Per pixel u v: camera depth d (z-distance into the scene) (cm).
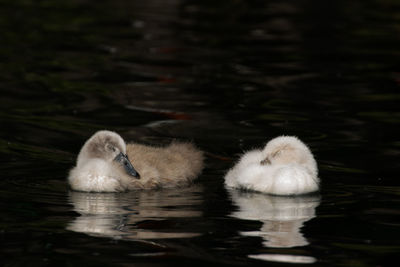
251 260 932
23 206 1163
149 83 2077
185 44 2664
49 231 1038
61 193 1254
